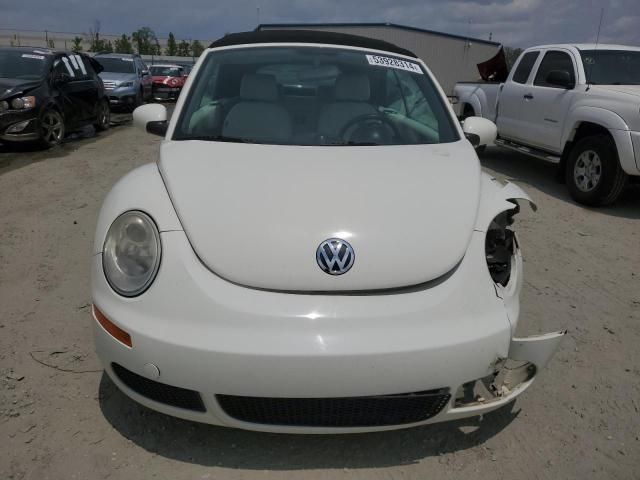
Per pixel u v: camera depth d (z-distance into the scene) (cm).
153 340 194
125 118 1448
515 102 790
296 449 228
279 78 326
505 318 212
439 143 300
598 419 253
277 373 188
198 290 197
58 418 241
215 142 279
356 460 223
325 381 189
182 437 232
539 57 763
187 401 202
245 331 191
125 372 211
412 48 2703
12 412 243
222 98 316
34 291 365
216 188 226
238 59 337
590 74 666
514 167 862
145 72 1833
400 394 196
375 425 204
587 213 604
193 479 211
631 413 258
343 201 221
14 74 911
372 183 235
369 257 202
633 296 388
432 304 201
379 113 313
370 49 356
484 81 947
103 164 778
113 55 1741
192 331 193
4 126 839
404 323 195
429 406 203
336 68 332
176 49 7650
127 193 231
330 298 197
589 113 620
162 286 200
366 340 190
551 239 511
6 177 684
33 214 532
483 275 214
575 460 227
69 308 342
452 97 1009
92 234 478
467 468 221
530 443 236
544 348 221
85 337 308
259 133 294
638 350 314
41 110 872
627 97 582
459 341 197
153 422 240
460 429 243
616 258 465
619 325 344
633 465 225
